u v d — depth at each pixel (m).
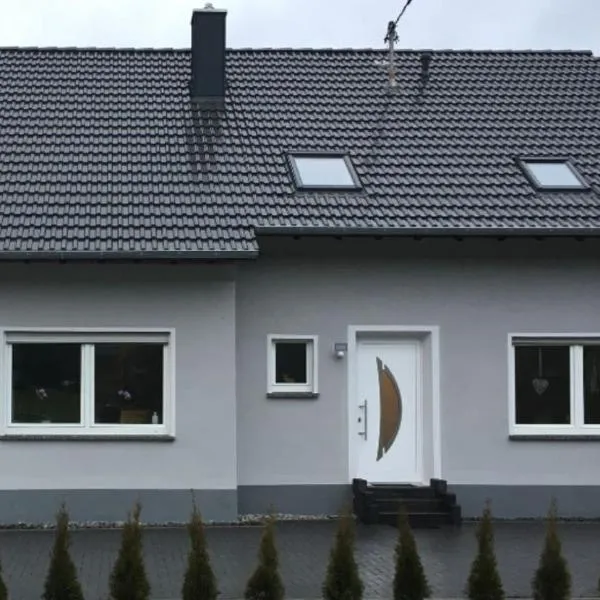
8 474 14.84
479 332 16.22
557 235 15.68
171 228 15.20
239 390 15.74
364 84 19.58
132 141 17.41
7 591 9.85
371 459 16.27
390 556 12.80
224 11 18.75
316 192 16.41
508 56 20.92
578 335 16.33
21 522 14.80
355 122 18.41
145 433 15.13
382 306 16.06
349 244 15.98
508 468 16.11
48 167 16.58
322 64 20.11
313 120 18.39
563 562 9.54
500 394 16.19
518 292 16.28
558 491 16.14
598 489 16.17
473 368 16.17
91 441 14.97
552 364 16.45
